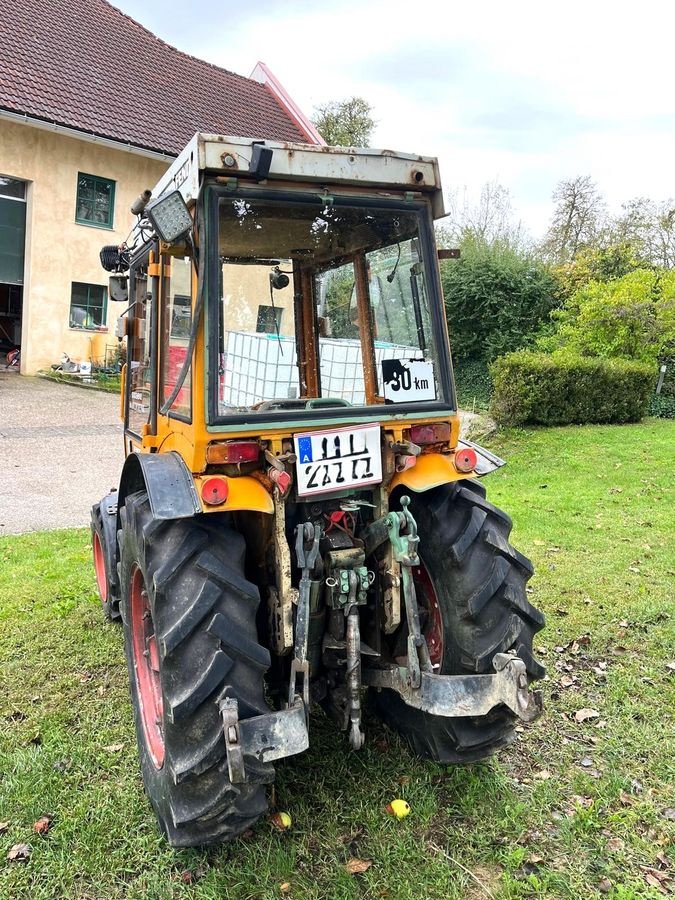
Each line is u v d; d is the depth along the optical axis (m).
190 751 2.25
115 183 18.27
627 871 2.44
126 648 3.21
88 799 2.82
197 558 2.40
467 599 2.61
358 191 2.62
